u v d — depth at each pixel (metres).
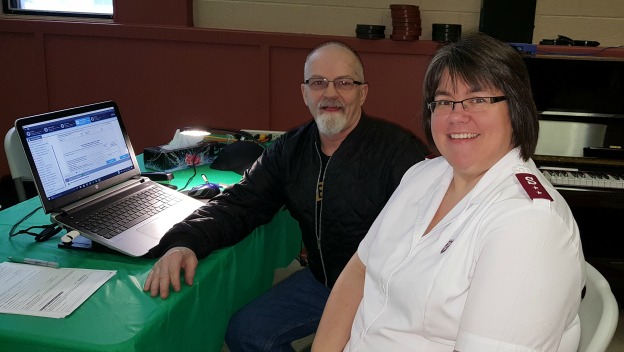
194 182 2.17
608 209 2.61
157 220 1.66
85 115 1.74
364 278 1.38
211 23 3.53
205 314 1.45
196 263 1.44
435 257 1.08
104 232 1.51
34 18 3.61
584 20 3.25
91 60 3.53
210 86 3.51
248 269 1.83
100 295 1.26
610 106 2.55
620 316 2.74
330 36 3.35
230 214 1.71
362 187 1.78
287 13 3.46
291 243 2.32
